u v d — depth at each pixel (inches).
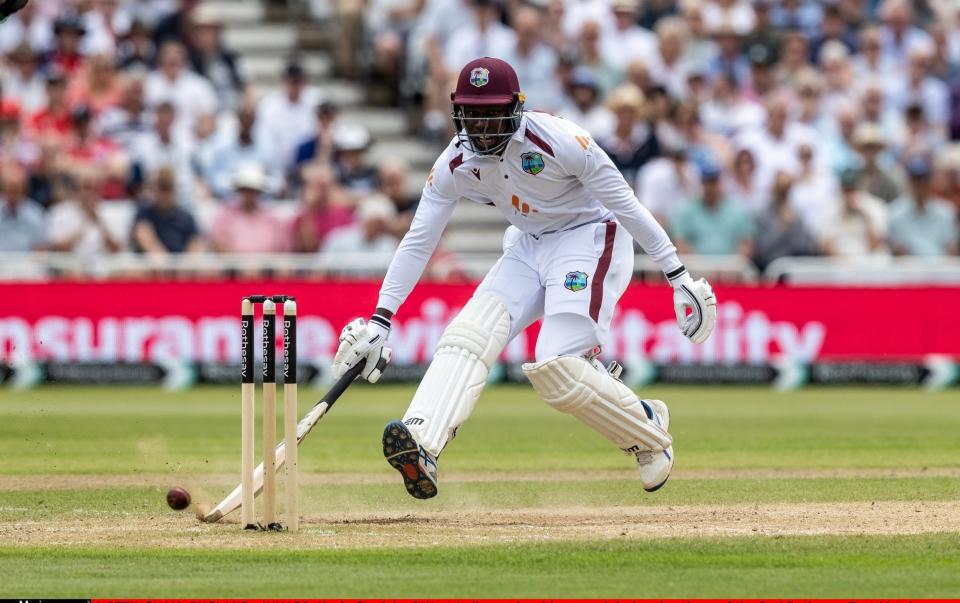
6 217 1911.9
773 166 2041.1
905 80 2294.5
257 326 1860.2
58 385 1863.9
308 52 2479.1
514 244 878.4
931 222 2030.0
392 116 2354.8
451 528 805.2
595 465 1149.7
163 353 1861.5
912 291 1919.3
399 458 786.8
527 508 901.8
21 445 1262.3
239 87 2215.8
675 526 815.7
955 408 1662.2
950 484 1013.2
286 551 720.3
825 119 2196.1
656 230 840.3
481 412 1628.9
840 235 2003.0
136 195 1989.4
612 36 2240.4
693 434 1376.7
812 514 864.3
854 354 1916.8
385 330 856.9
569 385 837.2
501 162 822.5
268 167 2050.9
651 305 1892.2
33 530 796.6
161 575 661.3
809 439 1333.7
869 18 2455.7
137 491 967.6
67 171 1959.9
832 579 653.3
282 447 811.4
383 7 2375.7
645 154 2047.2
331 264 1894.7
